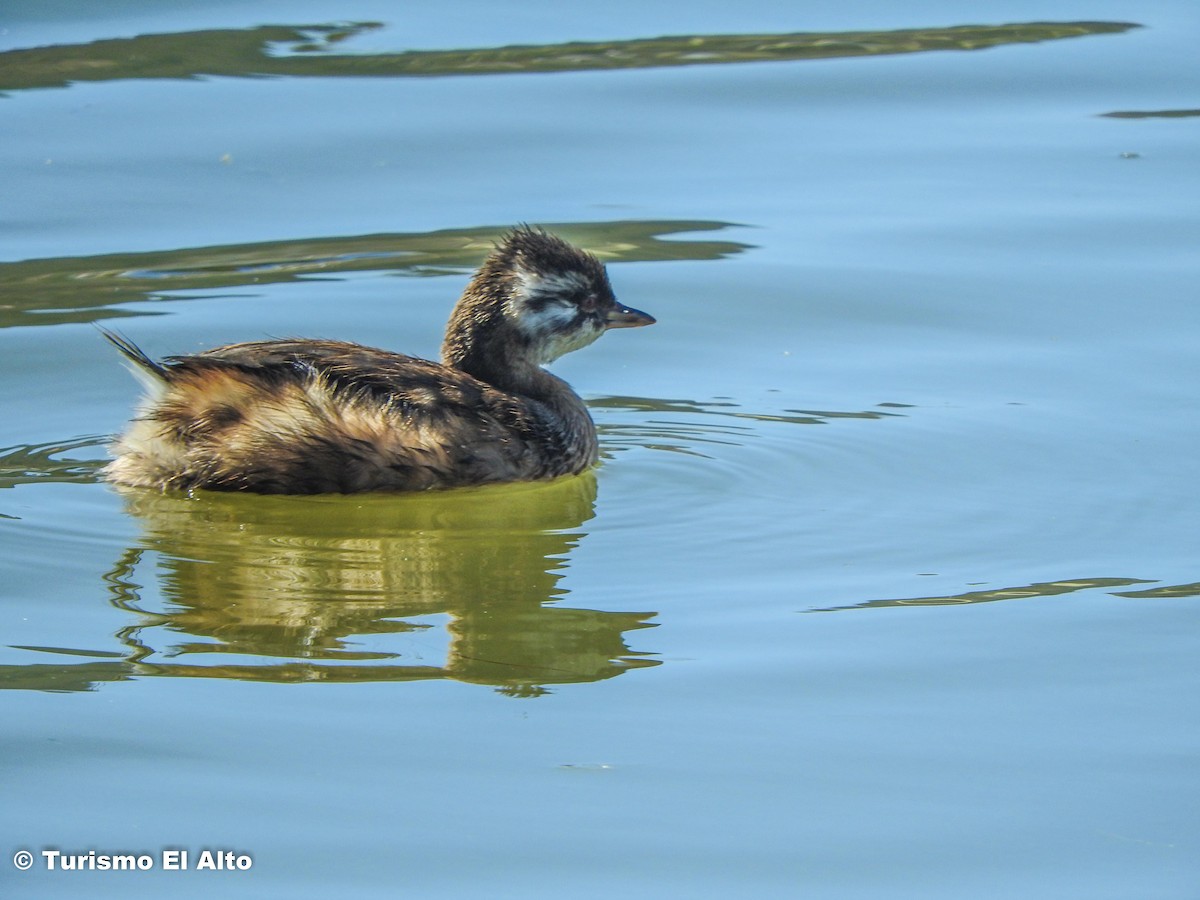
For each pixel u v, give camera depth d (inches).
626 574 484.4
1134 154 820.6
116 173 795.4
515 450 546.0
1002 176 805.9
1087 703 408.2
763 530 515.2
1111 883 340.5
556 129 851.4
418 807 363.6
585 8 1008.2
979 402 608.4
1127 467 552.4
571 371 655.1
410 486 533.0
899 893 336.5
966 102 885.2
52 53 917.8
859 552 498.0
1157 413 592.1
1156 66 914.1
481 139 838.5
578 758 383.2
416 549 502.0
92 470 550.6
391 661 427.8
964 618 452.4
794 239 750.5
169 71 901.8
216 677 417.4
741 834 354.9
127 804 362.6
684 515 528.4
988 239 745.0
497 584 477.1
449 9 1002.7
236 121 849.5
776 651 434.3
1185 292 692.1
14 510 518.3
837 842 352.2
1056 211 768.9
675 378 644.1
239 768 376.5
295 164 810.2
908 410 604.7
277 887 336.5
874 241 746.8
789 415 607.2
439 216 766.5
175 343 647.1
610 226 757.9
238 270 717.3
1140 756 384.5
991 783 373.7
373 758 381.4
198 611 454.9
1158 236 741.3
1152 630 443.8
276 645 436.1
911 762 382.6
